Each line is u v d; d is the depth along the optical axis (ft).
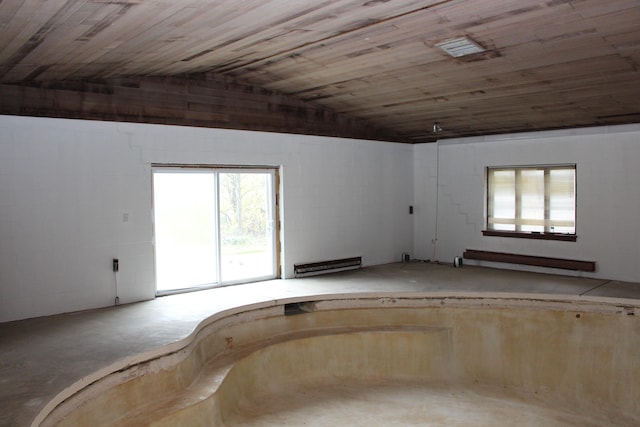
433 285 21.97
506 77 17.99
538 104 20.49
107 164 18.52
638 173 21.45
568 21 13.48
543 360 19.97
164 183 20.18
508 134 24.93
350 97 22.41
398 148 27.66
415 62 17.42
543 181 24.26
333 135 24.85
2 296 16.66
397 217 27.68
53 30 11.68
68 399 11.95
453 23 13.88
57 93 17.43
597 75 17.12
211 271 21.58
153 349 14.33
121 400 13.53
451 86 19.52
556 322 19.97
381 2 12.20
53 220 17.48
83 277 18.15
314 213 24.31
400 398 18.67
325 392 18.95
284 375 19.24
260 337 19.60
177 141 20.08
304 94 22.70
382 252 27.12
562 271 23.59
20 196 16.85
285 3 11.75
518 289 20.97
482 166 25.90
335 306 20.92
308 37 15.06
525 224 24.86
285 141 23.17
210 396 14.88
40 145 17.16
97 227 18.38
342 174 25.29
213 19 12.41
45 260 17.38
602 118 21.40
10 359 13.53
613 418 17.95
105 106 18.42
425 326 20.94
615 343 19.03
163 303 19.15
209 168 21.17
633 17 13.05
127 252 19.04
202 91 20.63
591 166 22.62
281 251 23.38
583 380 19.27
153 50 15.11
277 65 18.78
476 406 18.35
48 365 13.14
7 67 14.58
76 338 15.19
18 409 10.73
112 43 13.58
